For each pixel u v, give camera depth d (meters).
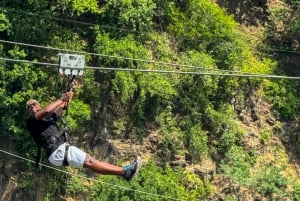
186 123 39.06
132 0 38.38
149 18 38.56
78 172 37.62
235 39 40.72
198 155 38.88
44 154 36.69
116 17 38.25
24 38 37.03
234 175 38.84
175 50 40.12
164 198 36.31
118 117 38.41
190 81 39.41
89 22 38.62
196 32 40.44
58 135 15.62
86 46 38.31
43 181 37.00
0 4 37.50
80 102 37.00
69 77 17.97
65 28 38.25
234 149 39.62
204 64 39.12
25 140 36.81
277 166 40.12
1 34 37.19
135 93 38.44
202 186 38.28
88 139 37.91
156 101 38.62
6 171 36.78
